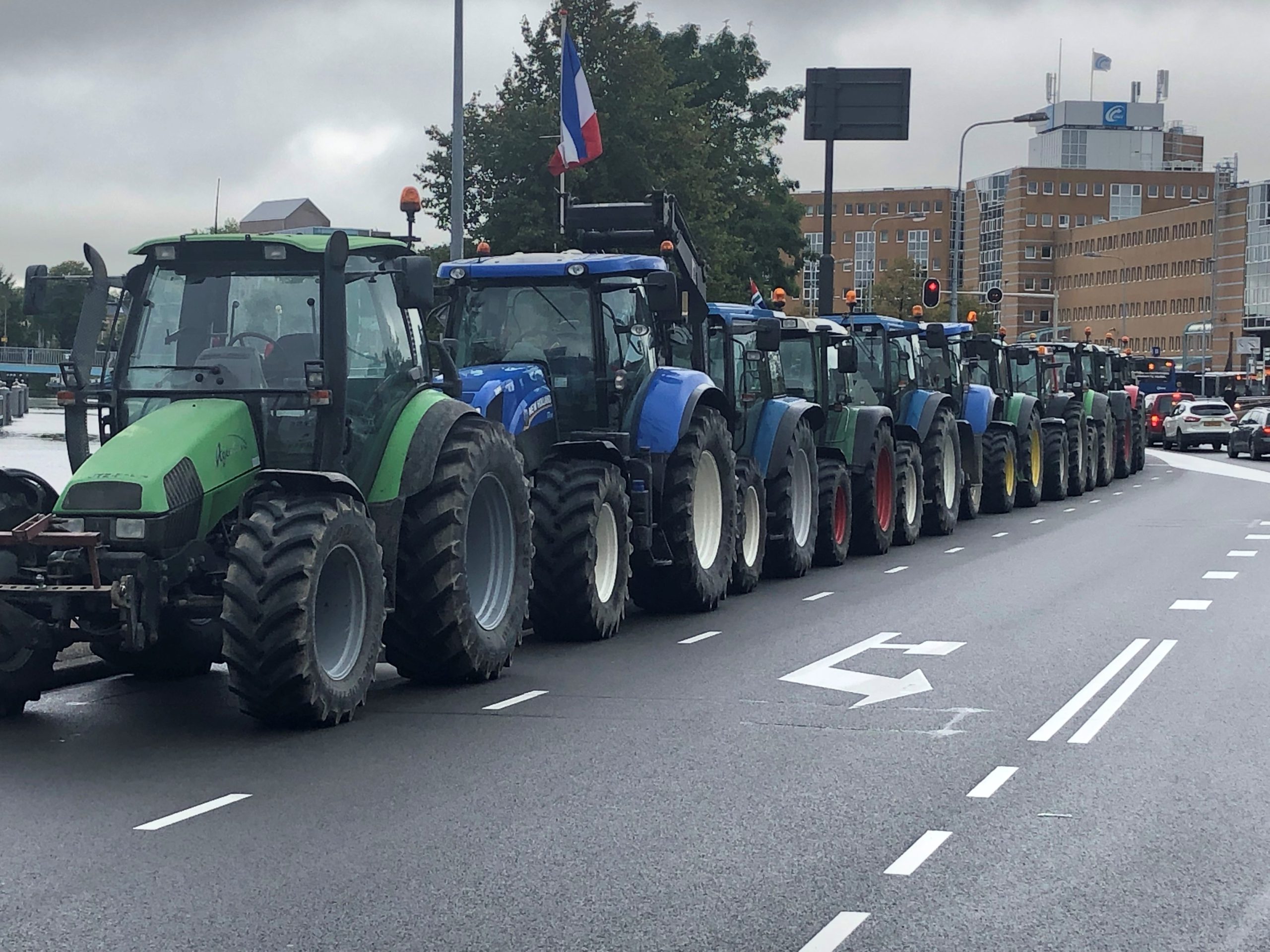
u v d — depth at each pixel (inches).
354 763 321.1
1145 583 642.2
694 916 220.7
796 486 684.1
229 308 378.0
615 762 321.7
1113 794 292.8
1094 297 6855.3
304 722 356.5
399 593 400.2
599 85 1251.8
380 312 399.5
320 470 370.3
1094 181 7111.2
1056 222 7101.4
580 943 209.5
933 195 7618.1
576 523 483.5
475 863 248.1
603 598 498.6
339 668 364.8
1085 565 714.2
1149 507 1108.5
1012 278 7135.8
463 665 408.2
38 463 759.7
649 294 512.4
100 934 213.6
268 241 375.9
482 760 323.9
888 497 786.8
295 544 346.3
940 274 7642.7
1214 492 1284.4
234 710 382.0
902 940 210.1
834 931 213.9
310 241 378.0
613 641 494.6
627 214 607.5
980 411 1025.5
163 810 282.2
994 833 265.7
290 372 374.0
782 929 215.0
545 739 344.5
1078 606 569.3
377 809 282.7
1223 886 235.0
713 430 565.3
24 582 351.6
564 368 520.7
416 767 316.8
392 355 400.8
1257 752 329.4
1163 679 417.7
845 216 7726.4
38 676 371.6
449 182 1236.5
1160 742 339.3
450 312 528.4
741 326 656.4
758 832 266.8
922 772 312.3
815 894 230.8
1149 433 2459.4
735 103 2269.9
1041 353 1304.1
